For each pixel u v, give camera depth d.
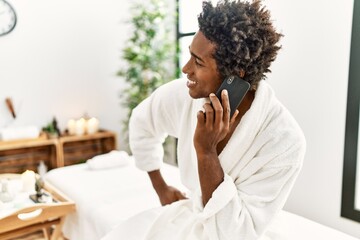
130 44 2.96
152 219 0.97
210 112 0.66
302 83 1.73
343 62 1.54
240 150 0.76
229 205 0.71
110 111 2.98
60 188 1.83
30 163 2.54
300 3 1.68
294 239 1.17
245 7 0.65
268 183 0.73
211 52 0.66
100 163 2.13
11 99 2.49
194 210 0.76
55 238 1.57
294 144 0.73
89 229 1.48
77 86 2.78
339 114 1.59
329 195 1.68
